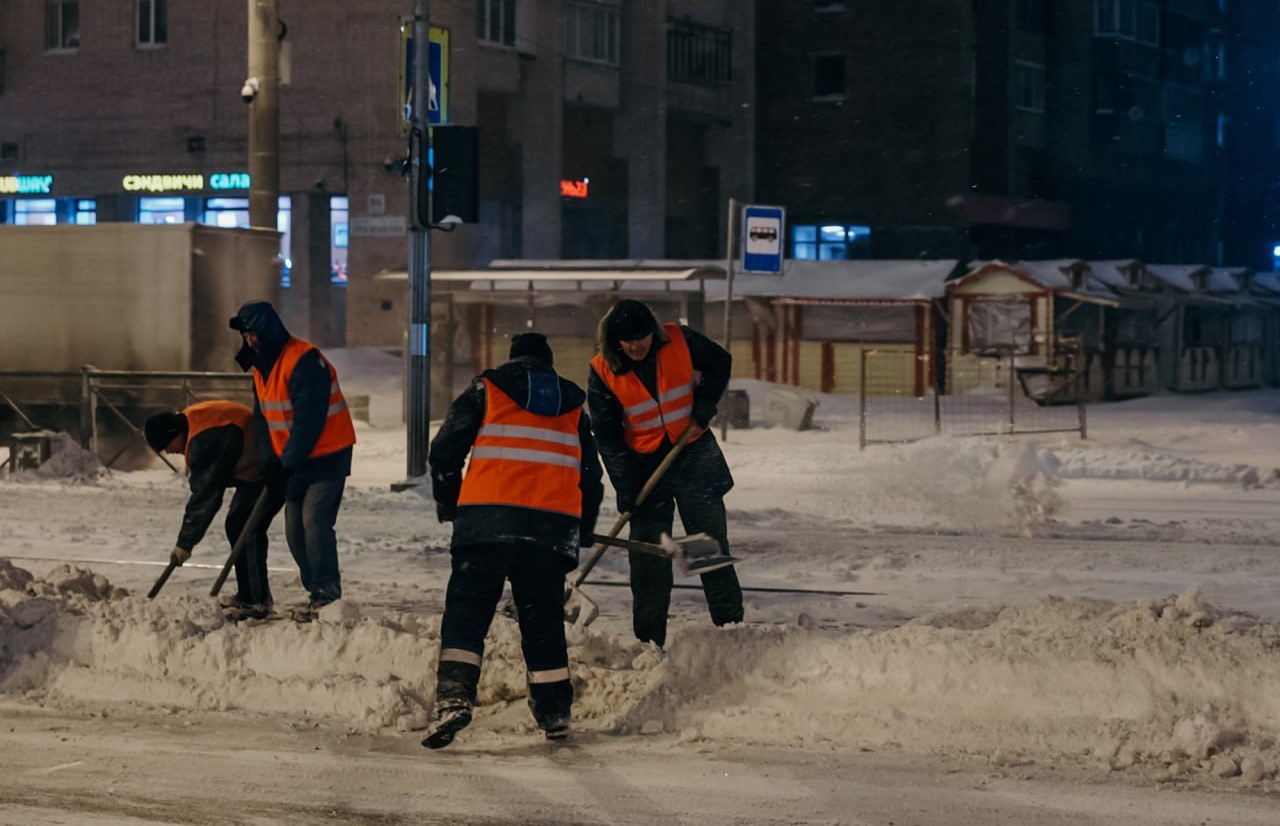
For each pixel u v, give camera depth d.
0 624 8.44
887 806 6.19
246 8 44.03
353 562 12.80
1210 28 75.31
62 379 21.33
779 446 23.77
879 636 7.78
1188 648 7.45
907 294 38.03
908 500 17.08
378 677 8.01
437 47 18.27
